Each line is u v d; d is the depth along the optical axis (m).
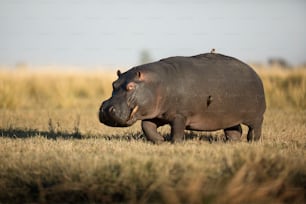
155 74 42.00
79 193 32.06
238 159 33.47
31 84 96.12
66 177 32.25
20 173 33.41
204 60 45.41
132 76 41.81
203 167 32.66
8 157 36.62
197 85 43.31
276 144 42.34
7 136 49.03
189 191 29.73
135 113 41.44
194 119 44.12
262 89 47.41
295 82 94.44
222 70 45.00
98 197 31.80
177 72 43.12
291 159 34.50
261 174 31.88
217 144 42.34
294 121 61.72
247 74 46.31
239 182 30.34
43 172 33.44
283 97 83.25
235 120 45.81
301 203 30.89
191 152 37.34
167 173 31.75
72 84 97.69
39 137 46.44
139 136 47.88
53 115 67.38
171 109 42.81
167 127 56.00
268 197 30.38
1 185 32.72
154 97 41.69
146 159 33.16
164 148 39.06
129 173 32.03
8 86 80.38
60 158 34.78
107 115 40.47
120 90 41.44
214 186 30.69
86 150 39.03
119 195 31.91
